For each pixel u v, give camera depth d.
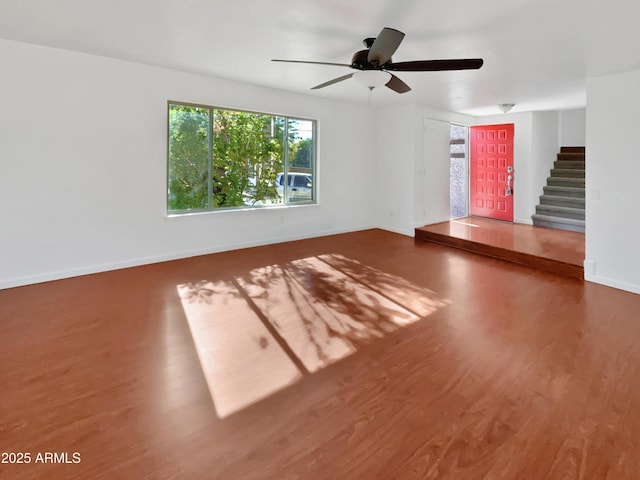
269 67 4.27
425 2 2.49
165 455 1.62
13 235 3.72
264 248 5.62
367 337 2.79
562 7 2.52
